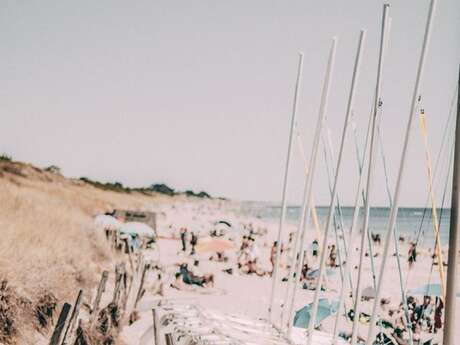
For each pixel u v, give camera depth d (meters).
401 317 13.51
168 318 9.71
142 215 14.06
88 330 12.07
